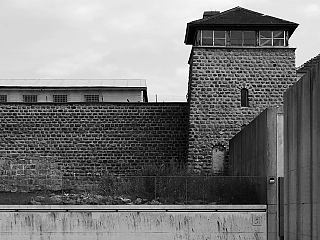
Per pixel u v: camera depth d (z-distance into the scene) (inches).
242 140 1226.6
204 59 1467.8
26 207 1001.5
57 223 998.4
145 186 1082.7
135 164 1547.7
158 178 1070.4
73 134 1558.8
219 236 992.2
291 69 1464.1
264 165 981.2
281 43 1476.4
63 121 1561.3
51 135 1556.3
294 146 777.6
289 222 807.1
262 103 1456.7
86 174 1545.3
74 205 1002.1
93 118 1562.5
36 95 1871.3
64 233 997.2
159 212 997.8
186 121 1558.8
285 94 837.8
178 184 1061.8
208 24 1462.8
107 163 1549.0
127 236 994.7
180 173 1250.0
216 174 1400.1
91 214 999.0
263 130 993.5
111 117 1562.5
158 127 1557.6
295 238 767.1
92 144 1553.9
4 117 1563.7
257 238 983.0
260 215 982.4
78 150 1551.4
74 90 1871.3
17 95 1866.4
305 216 716.0
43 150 1552.7
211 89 1461.6
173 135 1555.1
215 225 994.1
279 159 962.1
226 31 1477.6
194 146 1455.5
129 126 1558.8
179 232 994.7
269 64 1465.3
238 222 990.4
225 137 1454.2
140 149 1551.4
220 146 1456.7
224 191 1047.0
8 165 1546.5
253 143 1089.4
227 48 1466.5
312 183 686.5
